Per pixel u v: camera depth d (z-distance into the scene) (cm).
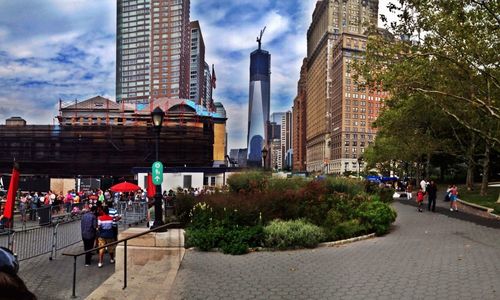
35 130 8262
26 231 1407
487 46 1934
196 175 3819
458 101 2256
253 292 800
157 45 13962
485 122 2891
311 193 1672
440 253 1134
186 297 769
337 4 18212
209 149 8469
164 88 13925
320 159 19550
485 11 1806
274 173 2386
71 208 2612
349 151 15812
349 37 15612
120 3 14288
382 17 1900
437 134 4556
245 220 1473
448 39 1869
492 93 2259
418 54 1859
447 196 3303
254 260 1114
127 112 8888
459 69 1959
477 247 1219
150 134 8075
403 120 4166
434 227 1741
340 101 16088
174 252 984
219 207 1542
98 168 8188
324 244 1327
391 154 5728
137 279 879
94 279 1016
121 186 2708
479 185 5003
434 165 6500
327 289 809
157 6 13962
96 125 8244
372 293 772
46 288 924
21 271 1109
